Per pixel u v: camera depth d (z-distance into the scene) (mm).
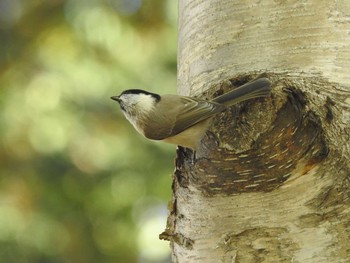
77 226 18750
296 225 7695
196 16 8875
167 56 19078
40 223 18672
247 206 7902
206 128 8141
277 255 7738
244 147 7887
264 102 7926
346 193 7590
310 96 7906
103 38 19234
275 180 7785
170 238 8555
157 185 18344
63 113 18812
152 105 9047
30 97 19156
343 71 8047
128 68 18844
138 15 19359
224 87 8375
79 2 19672
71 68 19094
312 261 7598
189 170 8312
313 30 8172
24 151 18969
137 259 18734
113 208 18672
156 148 18484
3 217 18562
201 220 8172
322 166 7664
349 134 7719
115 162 18531
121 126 18688
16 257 18469
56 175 18812
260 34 8320
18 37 20109
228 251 7965
